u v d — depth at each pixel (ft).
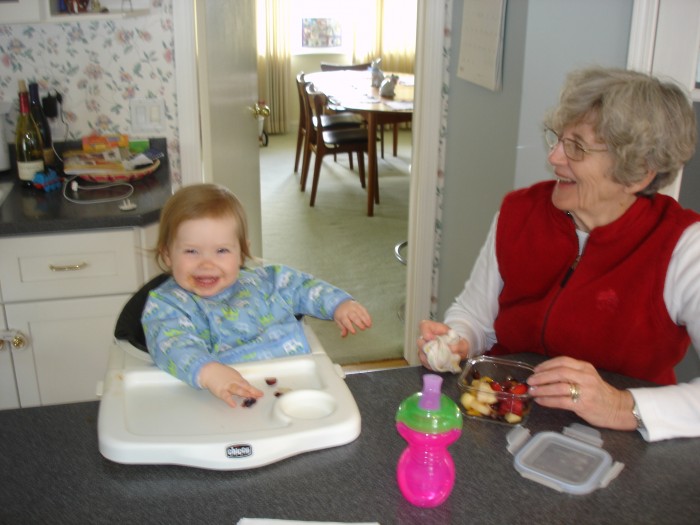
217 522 2.74
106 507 2.81
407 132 25.80
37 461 3.08
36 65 8.08
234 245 4.22
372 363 10.04
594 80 3.97
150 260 6.91
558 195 4.27
